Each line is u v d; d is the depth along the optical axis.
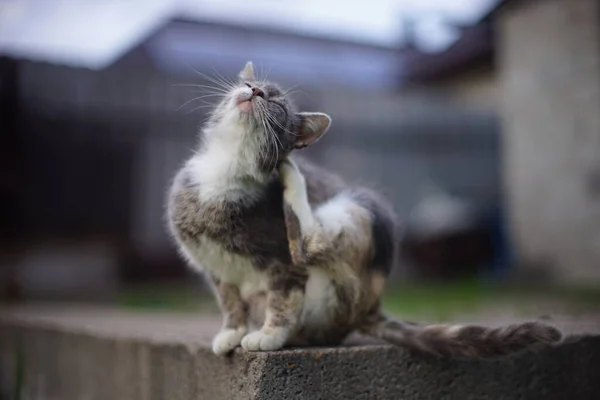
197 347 1.06
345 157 4.08
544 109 3.34
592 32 3.07
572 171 3.18
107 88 3.59
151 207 3.73
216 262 1.01
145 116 3.65
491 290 2.68
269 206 0.99
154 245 3.74
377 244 1.06
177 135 3.72
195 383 1.06
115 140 3.67
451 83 4.38
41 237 3.58
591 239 3.08
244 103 0.99
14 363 1.63
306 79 4.16
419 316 1.50
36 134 3.52
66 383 1.42
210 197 0.98
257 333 0.97
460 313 1.60
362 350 1.00
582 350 1.10
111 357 1.27
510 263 3.57
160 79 3.65
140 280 3.65
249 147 0.99
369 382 1.00
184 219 1.00
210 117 1.06
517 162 3.51
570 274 3.18
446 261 3.82
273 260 0.98
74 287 3.26
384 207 1.12
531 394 1.07
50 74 3.49
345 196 1.09
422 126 4.21
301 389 0.96
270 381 0.95
